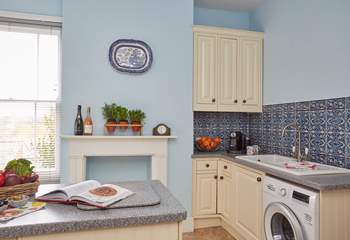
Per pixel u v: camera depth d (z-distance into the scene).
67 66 2.88
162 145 3.04
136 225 1.11
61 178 2.83
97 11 2.96
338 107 2.34
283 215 2.05
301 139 2.79
